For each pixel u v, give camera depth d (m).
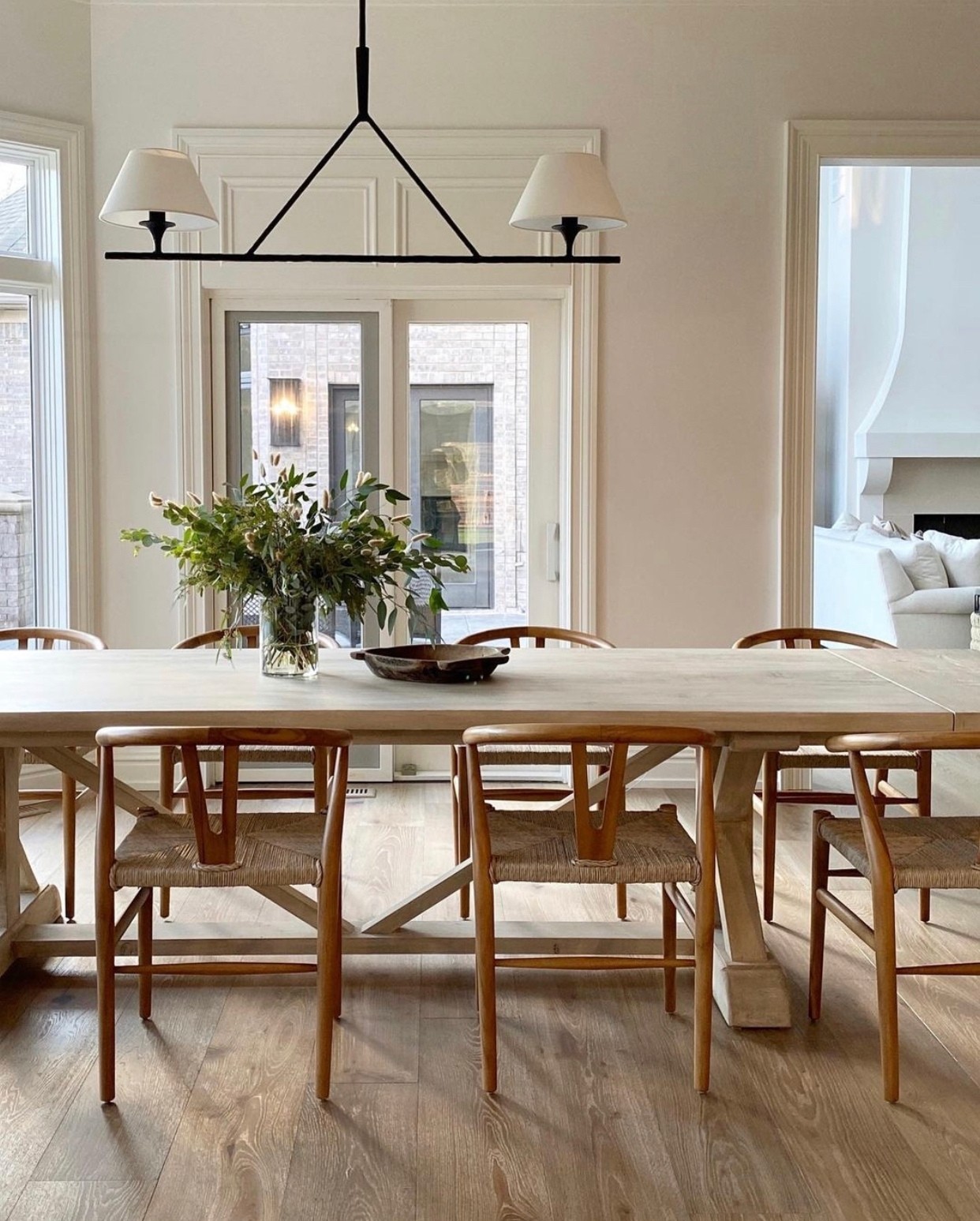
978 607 6.20
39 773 4.95
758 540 5.02
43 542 4.95
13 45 4.68
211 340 5.01
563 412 5.05
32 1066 2.71
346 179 4.84
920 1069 2.71
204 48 4.82
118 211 3.13
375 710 2.71
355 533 3.09
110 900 2.53
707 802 2.54
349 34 4.81
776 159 4.88
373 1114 2.50
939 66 4.84
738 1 4.81
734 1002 2.93
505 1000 3.09
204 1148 2.36
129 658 3.44
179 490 4.97
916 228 10.05
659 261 4.90
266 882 2.55
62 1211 2.15
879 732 2.69
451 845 4.32
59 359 4.86
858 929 2.66
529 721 2.70
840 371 10.65
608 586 5.02
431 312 5.08
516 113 4.85
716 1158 2.34
